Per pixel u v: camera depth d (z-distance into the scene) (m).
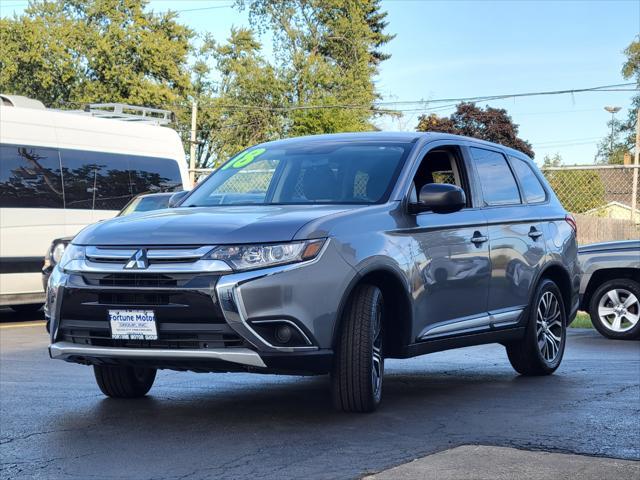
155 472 4.71
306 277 5.67
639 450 5.08
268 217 5.90
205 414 6.20
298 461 4.87
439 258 6.71
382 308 6.22
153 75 49.88
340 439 5.38
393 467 4.65
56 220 14.74
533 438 5.38
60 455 5.09
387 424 5.80
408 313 6.36
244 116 56.69
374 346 6.14
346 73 62.66
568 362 9.09
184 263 5.62
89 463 4.91
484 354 9.69
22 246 14.22
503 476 4.47
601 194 20.41
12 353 9.70
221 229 5.71
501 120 48.34
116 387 6.70
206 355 5.55
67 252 6.04
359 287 6.04
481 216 7.31
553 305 8.26
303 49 63.78
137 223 5.98
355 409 6.11
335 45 64.56
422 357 9.45
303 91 57.53
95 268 5.79
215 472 4.68
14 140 14.27
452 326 6.87
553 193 8.73
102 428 5.77
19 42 47.25
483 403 6.57
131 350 5.70
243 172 7.19
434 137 7.29
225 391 7.16
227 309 5.52
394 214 6.42
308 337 5.68
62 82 47.81
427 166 7.30
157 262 5.67
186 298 5.57
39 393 7.06
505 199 7.84
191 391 7.15
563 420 5.92
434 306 6.66
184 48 50.81
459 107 48.84
